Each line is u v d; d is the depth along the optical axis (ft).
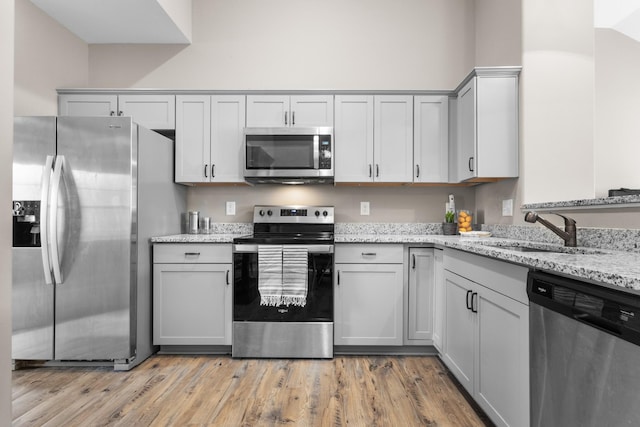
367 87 10.85
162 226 9.37
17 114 8.83
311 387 7.07
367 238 8.70
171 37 10.63
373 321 8.73
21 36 8.88
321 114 9.87
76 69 10.53
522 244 6.86
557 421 3.77
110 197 7.88
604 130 7.27
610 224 5.81
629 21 6.82
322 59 10.89
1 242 3.59
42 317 7.88
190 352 8.94
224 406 6.35
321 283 8.56
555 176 7.97
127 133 7.87
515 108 8.25
